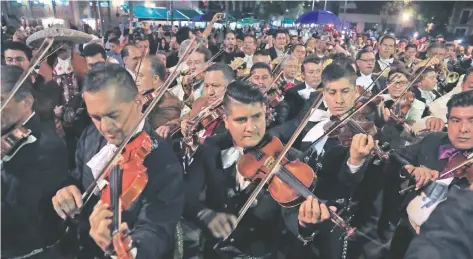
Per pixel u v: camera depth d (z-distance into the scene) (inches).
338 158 76.5
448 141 75.4
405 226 74.8
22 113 60.2
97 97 49.7
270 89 122.0
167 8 605.6
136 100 53.7
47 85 108.0
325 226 71.6
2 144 59.2
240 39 302.2
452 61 215.5
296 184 66.8
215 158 72.8
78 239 68.6
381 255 74.7
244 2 786.8
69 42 118.4
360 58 148.9
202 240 77.1
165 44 346.9
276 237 72.5
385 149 81.7
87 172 63.9
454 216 55.8
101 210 47.2
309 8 820.0
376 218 74.7
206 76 105.7
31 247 64.1
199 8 655.8
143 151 54.0
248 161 69.9
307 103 105.0
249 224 70.2
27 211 62.2
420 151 79.0
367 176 73.5
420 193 66.9
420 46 321.1
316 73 119.6
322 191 77.3
